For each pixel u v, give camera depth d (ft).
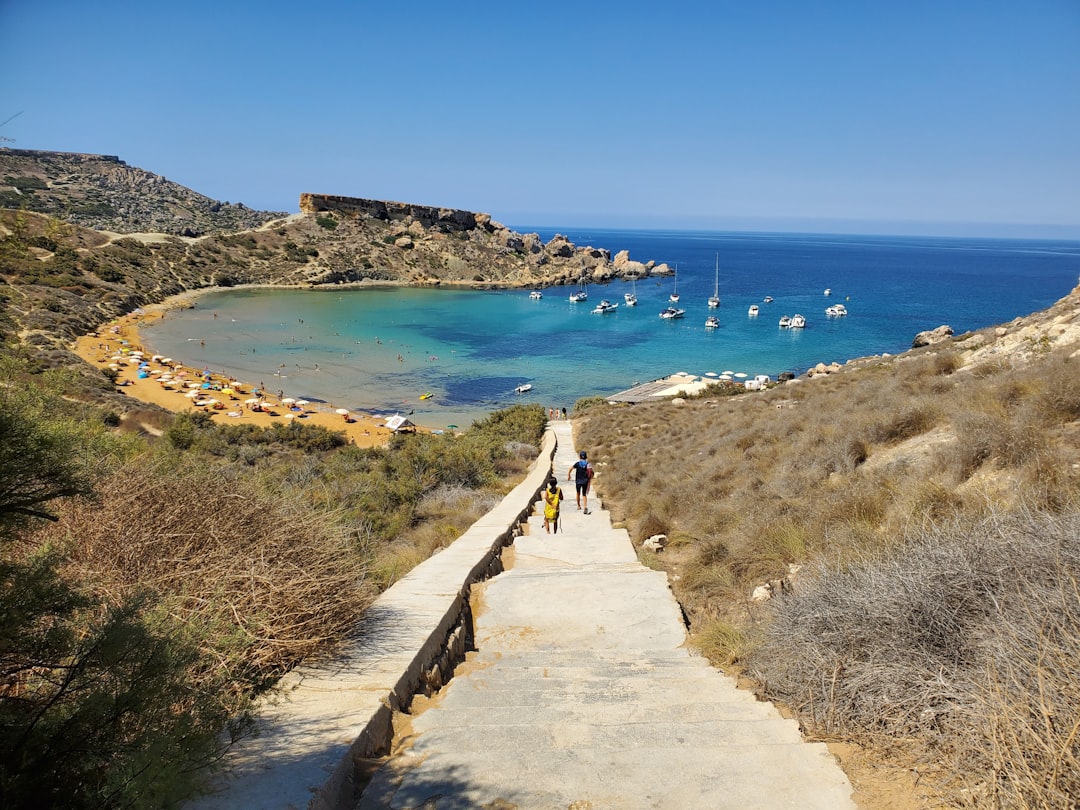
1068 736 7.79
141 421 117.80
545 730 12.41
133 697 8.47
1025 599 10.91
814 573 19.08
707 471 41.09
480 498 50.14
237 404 164.25
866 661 12.37
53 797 7.94
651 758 11.05
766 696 14.07
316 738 10.98
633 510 42.50
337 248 483.51
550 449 82.43
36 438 8.49
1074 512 13.60
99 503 12.99
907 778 9.60
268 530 16.52
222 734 10.80
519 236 586.04
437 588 21.71
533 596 23.97
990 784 8.44
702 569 25.98
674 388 160.97
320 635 14.83
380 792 10.19
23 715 8.45
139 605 9.39
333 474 55.72
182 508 15.69
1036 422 24.21
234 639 12.12
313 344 251.80
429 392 191.62
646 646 19.63
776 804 9.43
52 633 8.70
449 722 13.01
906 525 18.75
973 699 9.82
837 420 39.60
